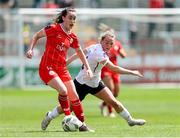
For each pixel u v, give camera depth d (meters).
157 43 91.44
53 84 35.47
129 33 91.44
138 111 60.50
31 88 89.69
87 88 37.53
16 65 89.69
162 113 58.44
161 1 101.44
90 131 35.25
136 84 91.25
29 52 35.78
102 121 48.88
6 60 89.69
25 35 89.50
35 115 57.41
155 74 91.06
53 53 35.62
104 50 37.16
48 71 35.59
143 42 91.31
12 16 89.69
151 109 62.50
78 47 36.34
